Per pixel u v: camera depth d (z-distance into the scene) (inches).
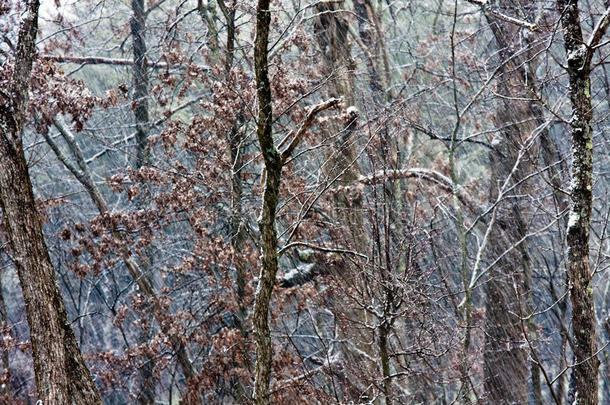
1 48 447.8
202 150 554.3
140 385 627.5
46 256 360.8
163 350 660.1
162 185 586.9
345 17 697.0
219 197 573.6
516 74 582.9
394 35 903.7
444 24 879.7
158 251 750.5
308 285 540.4
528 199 688.4
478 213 691.4
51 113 555.2
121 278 930.7
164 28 673.0
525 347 622.2
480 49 844.6
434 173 641.6
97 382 682.2
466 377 473.7
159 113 780.6
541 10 498.3
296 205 553.9
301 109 539.8
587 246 351.3
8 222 359.9
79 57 701.9
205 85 592.7
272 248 328.5
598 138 657.6
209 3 639.8
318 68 631.8
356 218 508.4
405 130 631.2
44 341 347.6
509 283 669.3
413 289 400.8
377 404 496.1
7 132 367.2
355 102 693.3
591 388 337.1
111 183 584.4
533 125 667.4
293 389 494.3
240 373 549.0
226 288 583.8
